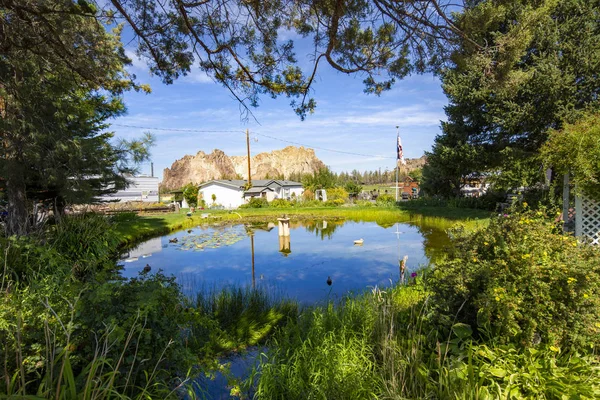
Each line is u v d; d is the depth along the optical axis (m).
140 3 3.04
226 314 3.78
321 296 4.82
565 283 2.05
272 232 12.98
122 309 1.95
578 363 1.93
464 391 1.72
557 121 10.86
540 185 11.77
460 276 2.29
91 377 1.43
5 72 4.01
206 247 9.60
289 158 129.00
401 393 1.91
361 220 16.52
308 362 2.41
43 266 4.10
